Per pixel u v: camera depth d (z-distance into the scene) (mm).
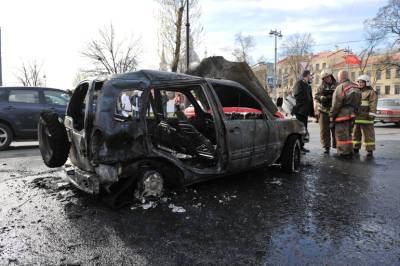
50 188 5227
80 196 4805
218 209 4367
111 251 3240
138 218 4027
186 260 3088
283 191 5191
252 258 3135
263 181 5785
